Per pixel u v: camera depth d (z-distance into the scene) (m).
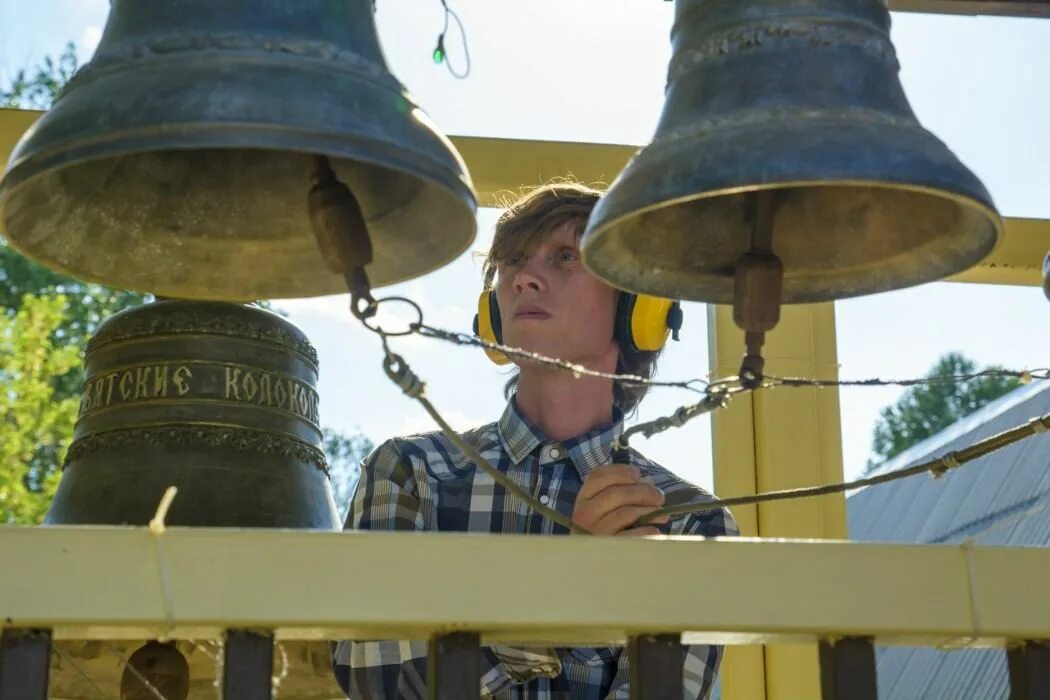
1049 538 5.28
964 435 5.82
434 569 2.43
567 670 3.55
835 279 3.10
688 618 2.48
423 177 2.59
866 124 2.65
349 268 2.70
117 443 3.61
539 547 2.46
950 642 2.62
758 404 4.74
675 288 3.08
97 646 3.68
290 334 3.77
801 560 2.53
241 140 2.49
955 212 2.90
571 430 3.79
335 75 2.59
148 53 2.60
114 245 3.03
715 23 2.79
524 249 3.80
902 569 2.56
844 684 2.55
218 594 2.38
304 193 3.07
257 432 3.65
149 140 2.50
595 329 3.79
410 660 3.50
